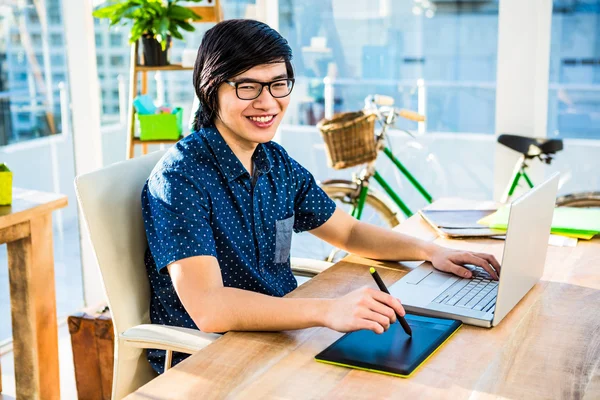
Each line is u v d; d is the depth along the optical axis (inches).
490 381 47.9
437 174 138.5
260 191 69.7
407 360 50.0
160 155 75.2
